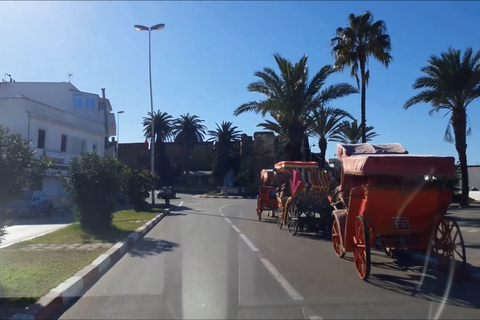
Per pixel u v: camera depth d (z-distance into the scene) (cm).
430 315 757
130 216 2653
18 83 5212
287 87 3400
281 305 814
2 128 941
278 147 7138
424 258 1197
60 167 3931
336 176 1825
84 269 1051
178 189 7956
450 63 3008
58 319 757
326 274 1069
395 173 1002
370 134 4506
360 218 1033
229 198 5984
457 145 3316
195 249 1455
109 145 5988
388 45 2995
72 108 5288
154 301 849
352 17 3031
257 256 1312
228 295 882
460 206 3378
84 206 1802
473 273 993
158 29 3869
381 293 896
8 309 767
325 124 4169
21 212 2708
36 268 1072
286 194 2059
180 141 9081
